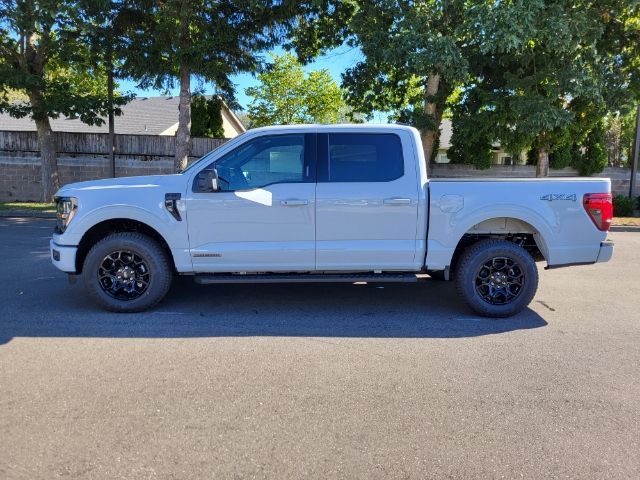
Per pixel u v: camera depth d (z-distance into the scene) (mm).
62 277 7113
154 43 14531
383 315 5668
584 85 12867
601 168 18094
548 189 5492
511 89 14172
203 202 5293
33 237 10773
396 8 12430
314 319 5465
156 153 18781
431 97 15305
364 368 4164
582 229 5555
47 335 4801
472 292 5559
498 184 5488
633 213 17203
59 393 3619
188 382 3840
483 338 4957
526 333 5125
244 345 4641
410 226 5422
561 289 7090
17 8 13586
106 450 2939
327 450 2986
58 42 14812
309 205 5320
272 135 5426
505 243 5562
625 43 14359
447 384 3891
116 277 5500
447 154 18672
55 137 18484
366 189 5355
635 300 6496
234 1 13695
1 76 14789
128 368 4070
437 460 2906
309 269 5477
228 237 5359
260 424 3256
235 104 16562
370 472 2785
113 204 5285
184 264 5402
